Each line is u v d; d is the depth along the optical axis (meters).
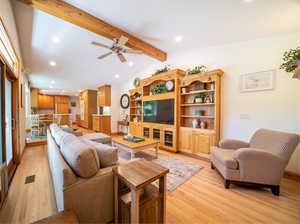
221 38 3.04
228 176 2.04
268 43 2.66
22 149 3.50
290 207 1.67
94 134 3.97
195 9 2.24
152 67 4.94
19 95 2.98
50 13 2.22
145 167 1.33
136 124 4.89
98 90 7.16
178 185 2.12
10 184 2.11
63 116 7.31
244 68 2.94
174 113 3.66
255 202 1.75
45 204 1.67
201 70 3.60
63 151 1.55
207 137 3.15
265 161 1.92
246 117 2.92
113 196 1.38
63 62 4.27
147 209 1.19
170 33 3.03
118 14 2.45
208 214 1.55
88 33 3.14
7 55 2.20
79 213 1.18
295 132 2.41
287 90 2.47
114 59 4.52
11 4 2.23
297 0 1.88
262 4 2.01
